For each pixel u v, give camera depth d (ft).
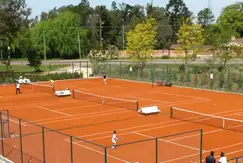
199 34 183.42
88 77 195.21
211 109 106.52
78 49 342.64
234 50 175.22
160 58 299.17
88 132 80.43
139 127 84.74
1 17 197.77
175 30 416.26
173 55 328.29
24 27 215.92
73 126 86.79
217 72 157.58
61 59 339.57
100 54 202.39
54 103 120.57
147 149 64.80
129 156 60.90
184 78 164.45
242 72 164.14
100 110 106.83
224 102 118.11
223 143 70.28
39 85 168.25
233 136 75.61
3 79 179.73
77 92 143.84
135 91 145.28
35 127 83.51
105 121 91.86
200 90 144.36
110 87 158.92
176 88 151.12
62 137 74.18
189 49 182.60
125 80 180.86
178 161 57.82
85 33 352.28
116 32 419.13
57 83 175.83
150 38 198.59
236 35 371.56
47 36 336.70
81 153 62.85
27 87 163.43
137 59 198.39
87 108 110.42
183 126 85.25
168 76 169.68
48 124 89.25
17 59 334.65
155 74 176.35
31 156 61.26
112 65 215.92
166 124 87.56
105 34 415.03
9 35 212.23
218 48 180.86
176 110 104.68
